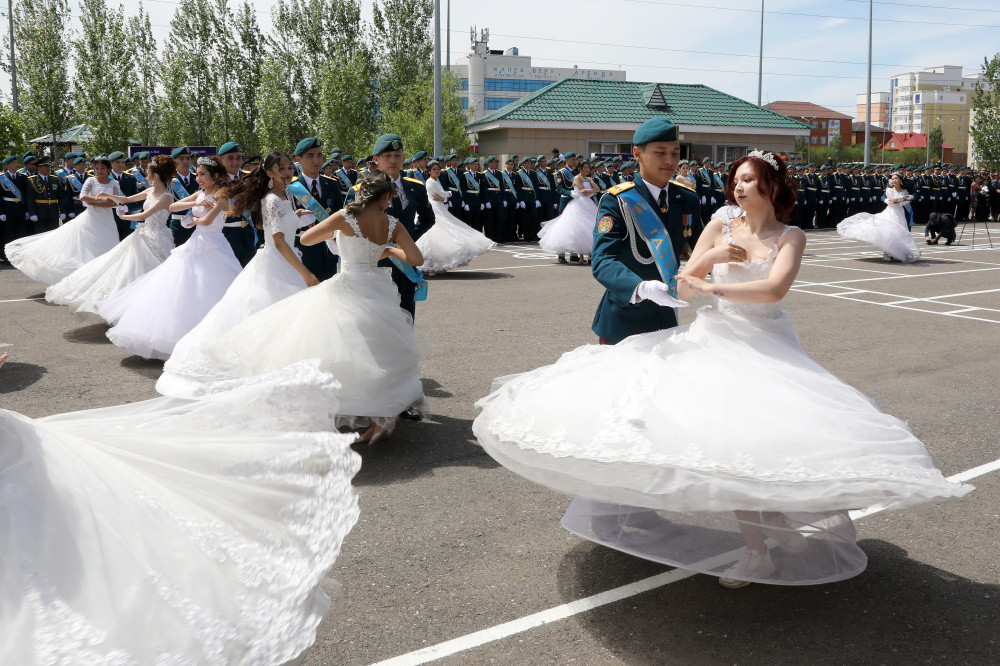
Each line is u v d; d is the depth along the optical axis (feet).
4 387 20.36
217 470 7.65
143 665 5.60
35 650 5.36
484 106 318.24
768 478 8.52
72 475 6.60
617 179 64.44
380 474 14.88
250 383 9.81
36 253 32.01
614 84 104.68
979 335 27.40
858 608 10.12
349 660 9.12
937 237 65.00
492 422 10.58
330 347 15.57
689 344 10.43
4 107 75.10
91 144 107.45
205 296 22.67
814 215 85.15
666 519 10.41
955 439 16.71
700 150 102.68
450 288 37.58
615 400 9.71
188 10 120.37
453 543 12.07
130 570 6.12
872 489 8.37
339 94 113.09
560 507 13.39
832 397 9.71
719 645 9.33
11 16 103.76
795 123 103.60
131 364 22.91
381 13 130.21
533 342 25.89
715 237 10.91
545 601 10.39
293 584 6.79
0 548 5.78
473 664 9.05
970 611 10.05
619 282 11.49
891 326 28.96
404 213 19.08
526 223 66.49
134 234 27.30
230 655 6.01
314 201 19.61
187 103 120.57
